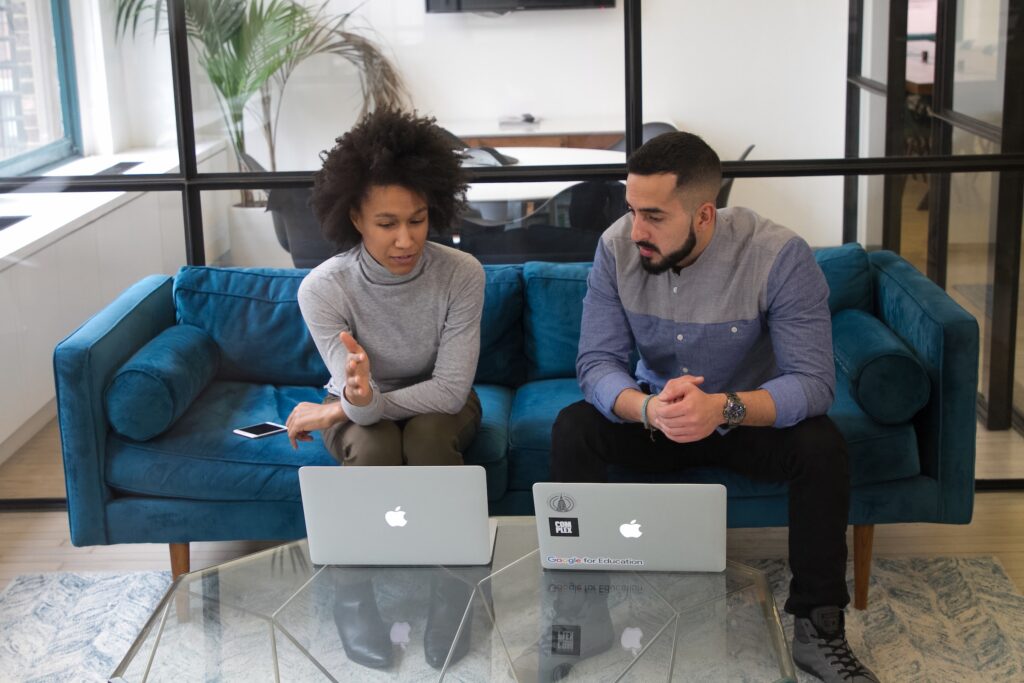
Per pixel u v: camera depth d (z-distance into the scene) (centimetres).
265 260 360
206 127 350
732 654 194
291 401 320
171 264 360
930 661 265
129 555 330
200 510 288
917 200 354
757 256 263
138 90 348
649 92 346
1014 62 343
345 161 260
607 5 340
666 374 281
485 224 357
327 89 348
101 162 353
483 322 331
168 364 295
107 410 287
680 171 250
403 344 279
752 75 344
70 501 290
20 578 315
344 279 276
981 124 348
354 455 266
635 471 282
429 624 206
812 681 255
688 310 269
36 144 352
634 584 216
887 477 283
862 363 284
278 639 205
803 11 339
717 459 268
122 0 342
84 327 296
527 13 341
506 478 290
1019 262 359
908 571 308
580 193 354
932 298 296
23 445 375
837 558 252
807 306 261
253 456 287
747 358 274
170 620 212
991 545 323
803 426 257
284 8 343
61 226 357
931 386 285
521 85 346
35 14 342
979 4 339
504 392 328
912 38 340
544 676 191
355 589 219
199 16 343
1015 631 276
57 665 272
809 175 351
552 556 220
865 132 348
